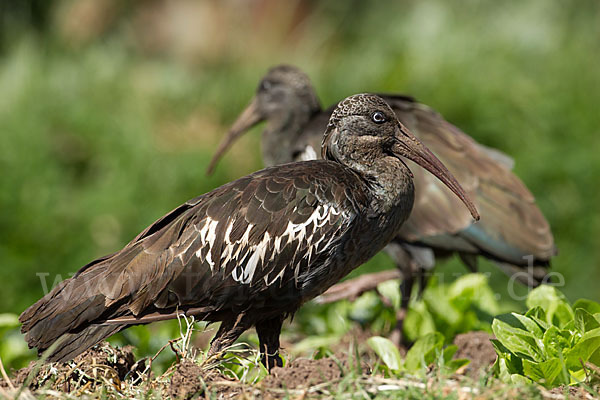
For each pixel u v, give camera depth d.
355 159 8.20
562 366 6.75
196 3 22.62
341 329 10.59
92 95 19.11
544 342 7.29
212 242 7.47
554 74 17.09
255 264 7.56
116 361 7.56
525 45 18.69
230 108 18.98
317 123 11.82
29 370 7.26
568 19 20.22
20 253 14.69
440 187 10.66
